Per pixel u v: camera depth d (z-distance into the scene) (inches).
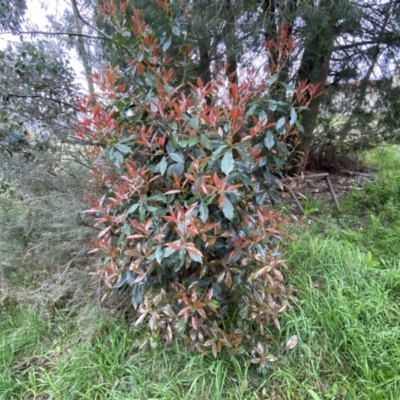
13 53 84.4
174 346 59.6
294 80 119.0
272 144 56.3
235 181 52.6
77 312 70.2
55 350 62.7
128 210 52.9
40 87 87.7
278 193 68.4
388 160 180.1
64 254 78.3
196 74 87.7
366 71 132.7
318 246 83.1
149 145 51.6
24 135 89.4
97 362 57.9
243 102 49.0
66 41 101.4
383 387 51.8
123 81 81.7
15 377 58.0
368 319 62.4
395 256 85.6
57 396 52.7
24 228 80.0
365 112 147.0
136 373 55.4
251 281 52.1
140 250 51.4
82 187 79.0
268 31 100.1
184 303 51.1
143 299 56.7
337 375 55.2
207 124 50.8
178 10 81.5
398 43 118.9
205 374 54.6
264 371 54.2
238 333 55.4
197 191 47.0
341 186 149.6
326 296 67.9
